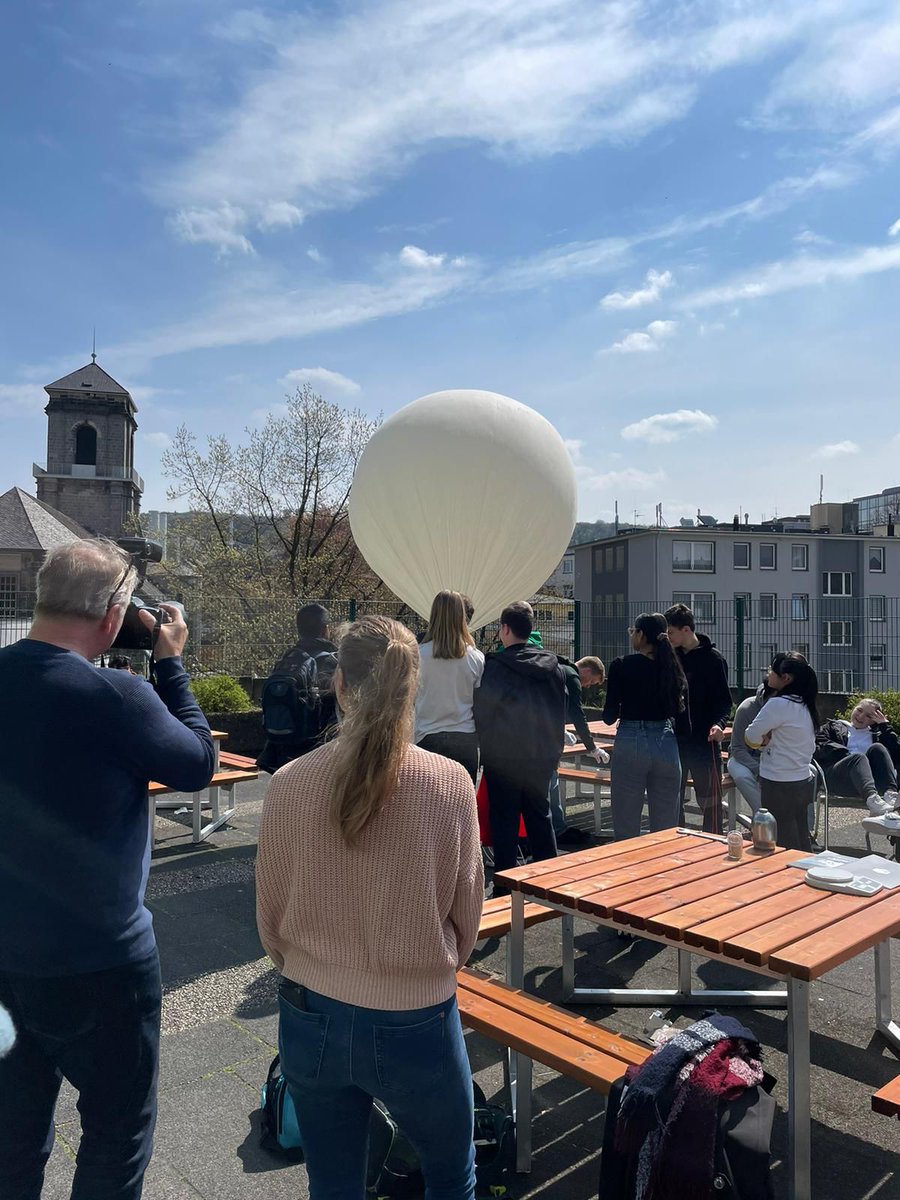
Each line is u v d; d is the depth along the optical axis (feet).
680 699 16.58
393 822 5.57
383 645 6.13
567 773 22.49
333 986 5.59
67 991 5.96
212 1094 10.05
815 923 8.91
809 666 17.01
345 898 5.60
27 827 5.93
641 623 16.58
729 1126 6.80
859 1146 9.25
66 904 5.96
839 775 23.07
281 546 88.28
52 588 6.47
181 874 19.36
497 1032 8.79
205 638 41.88
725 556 129.49
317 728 17.37
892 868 10.92
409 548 25.68
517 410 25.98
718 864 11.48
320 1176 5.89
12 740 5.97
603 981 13.64
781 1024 12.18
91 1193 6.10
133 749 6.22
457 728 15.48
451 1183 5.94
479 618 26.02
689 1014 12.51
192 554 82.53
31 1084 6.08
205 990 13.07
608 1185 7.30
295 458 85.61
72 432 189.57
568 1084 10.56
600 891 10.19
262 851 5.86
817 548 132.77
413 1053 5.56
